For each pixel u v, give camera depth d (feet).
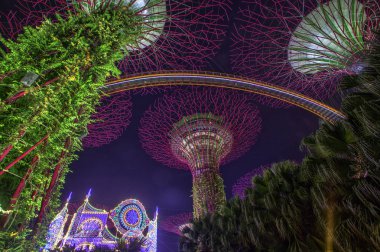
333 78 61.36
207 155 86.69
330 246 22.71
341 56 53.36
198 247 41.57
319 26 53.42
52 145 19.69
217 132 89.51
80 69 20.16
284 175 30.35
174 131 94.99
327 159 23.52
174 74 87.45
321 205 23.03
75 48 20.11
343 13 56.80
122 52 24.40
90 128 56.70
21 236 18.72
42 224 21.12
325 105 90.33
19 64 17.83
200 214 76.13
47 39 19.84
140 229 120.37
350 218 20.36
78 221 112.98
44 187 21.57
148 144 98.17
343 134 22.79
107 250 74.18
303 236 25.39
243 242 34.12
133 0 24.52
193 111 93.50
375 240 18.26
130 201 126.52
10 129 16.88
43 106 16.93
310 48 59.00
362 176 21.24
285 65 65.16
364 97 21.35
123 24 23.57
